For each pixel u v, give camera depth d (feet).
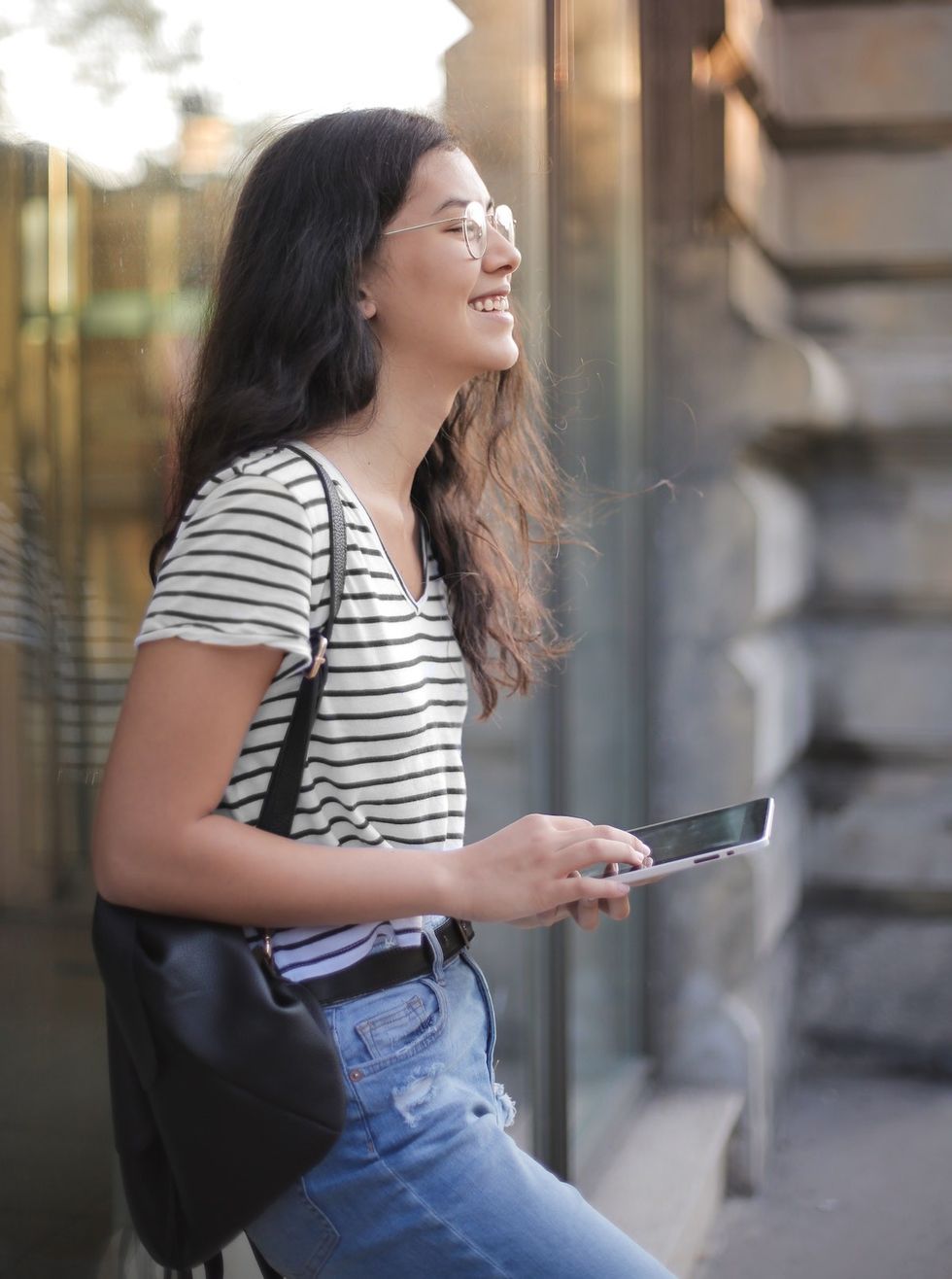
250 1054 3.85
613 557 11.39
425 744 4.42
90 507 5.19
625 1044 11.75
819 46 13.51
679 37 11.68
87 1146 5.29
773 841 12.60
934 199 13.60
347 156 4.58
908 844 13.89
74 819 5.14
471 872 4.21
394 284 4.60
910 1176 11.68
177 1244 4.11
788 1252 10.38
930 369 13.43
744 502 11.85
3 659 4.70
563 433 9.46
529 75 9.06
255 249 4.62
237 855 3.90
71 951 5.15
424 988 4.35
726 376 11.88
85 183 5.09
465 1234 4.11
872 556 13.92
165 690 3.88
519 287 8.88
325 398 4.49
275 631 3.88
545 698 9.56
